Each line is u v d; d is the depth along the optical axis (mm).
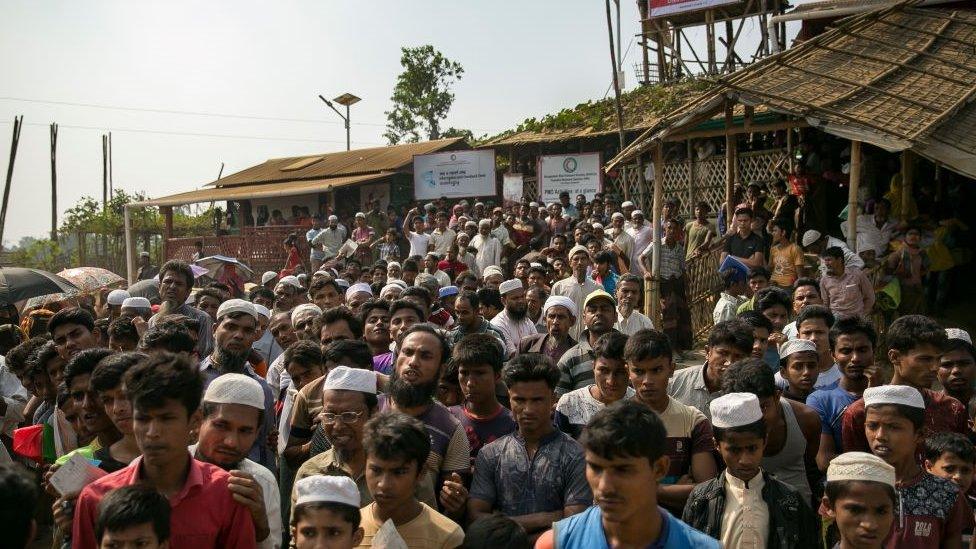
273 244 24656
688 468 4742
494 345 5180
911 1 16062
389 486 3852
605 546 3006
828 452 5055
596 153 21656
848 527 3574
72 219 39094
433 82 41438
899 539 4082
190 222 36031
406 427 3904
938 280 13516
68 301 12711
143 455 3500
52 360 6004
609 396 5086
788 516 3875
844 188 16656
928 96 12375
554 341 7336
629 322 8586
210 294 9367
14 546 2855
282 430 5562
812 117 11727
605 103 24234
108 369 4266
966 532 4316
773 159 18156
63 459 4270
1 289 11688
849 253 10375
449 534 3957
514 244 17172
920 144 11102
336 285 9539
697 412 4828
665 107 22812
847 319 5516
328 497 3422
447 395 5633
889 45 14477
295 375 5891
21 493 2885
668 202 15430
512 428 5156
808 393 5547
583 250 10039
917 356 5191
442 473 4746
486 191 23688
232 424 3924
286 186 27047
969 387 5492
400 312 6910
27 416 6742
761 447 3947
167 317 7648
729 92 12383
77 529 3402
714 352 5418
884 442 4199
